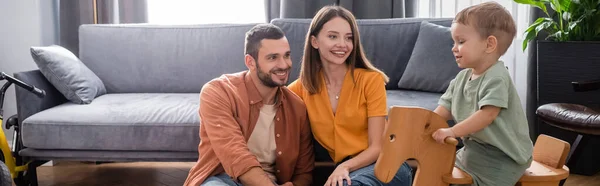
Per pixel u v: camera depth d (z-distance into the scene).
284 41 1.94
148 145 2.56
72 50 3.52
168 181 3.02
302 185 2.08
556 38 3.19
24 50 3.49
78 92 2.82
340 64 1.99
